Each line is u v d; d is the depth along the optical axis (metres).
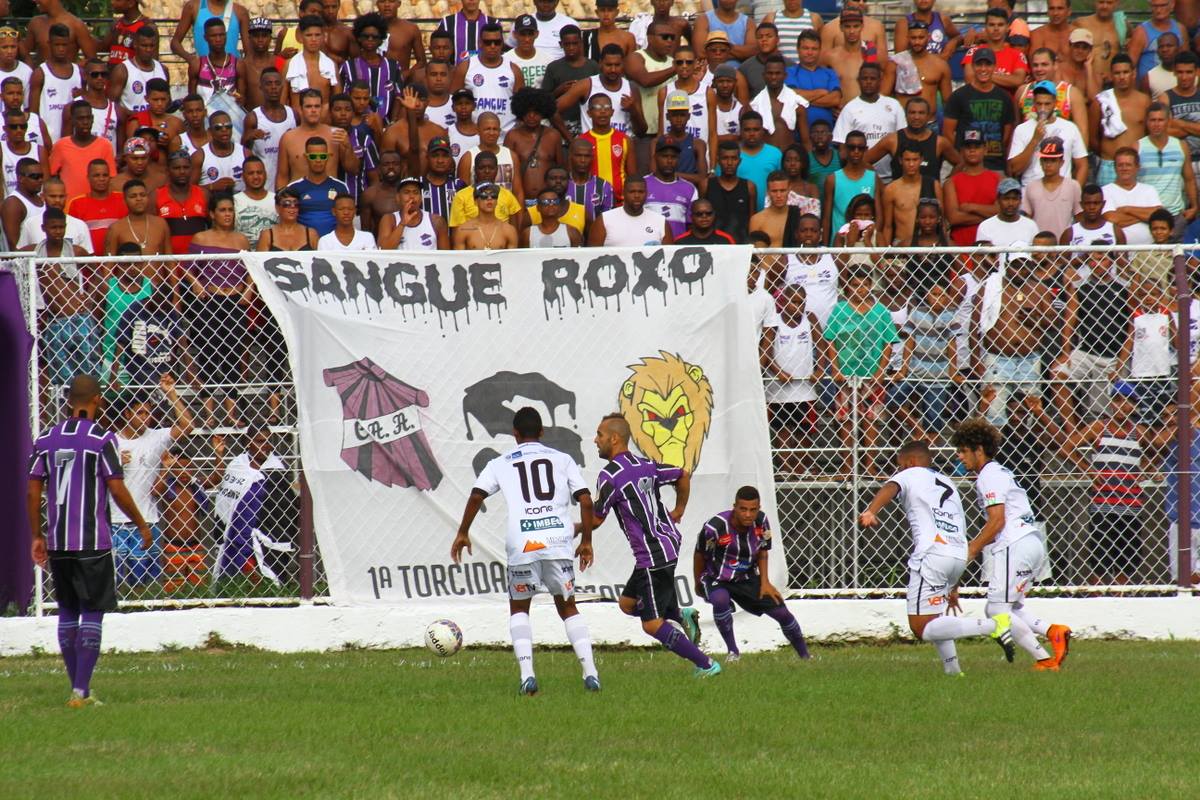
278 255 41.84
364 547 41.84
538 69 59.50
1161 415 43.31
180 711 30.19
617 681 34.44
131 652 41.22
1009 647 36.03
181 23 59.75
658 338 42.25
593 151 54.25
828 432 43.19
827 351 43.09
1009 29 63.12
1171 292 43.16
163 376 41.81
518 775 23.67
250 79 58.34
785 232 51.56
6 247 49.81
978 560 44.22
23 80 56.34
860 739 26.92
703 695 31.83
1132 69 57.62
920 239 50.50
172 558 41.97
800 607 42.56
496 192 49.44
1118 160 54.31
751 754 25.58
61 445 31.28
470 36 59.75
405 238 49.41
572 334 42.25
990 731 27.84
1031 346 43.12
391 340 42.03
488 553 42.03
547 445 42.03
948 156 55.66
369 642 41.66
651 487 34.19
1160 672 35.75
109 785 22.95
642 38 62.34
